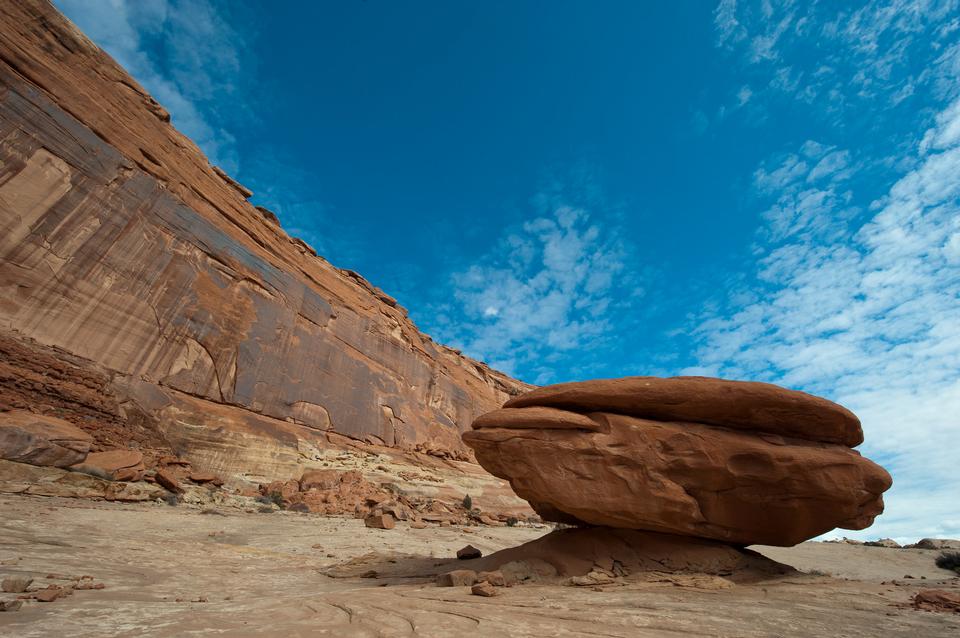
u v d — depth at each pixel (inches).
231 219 1676.9
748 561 474.9
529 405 547.8
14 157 1012.5
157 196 1339.8
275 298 1688.0
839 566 859.4
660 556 465.1
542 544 513.0
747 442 469.7
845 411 485.4
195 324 1336.1
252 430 1359.5
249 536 697.0
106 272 1145.4
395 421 2129.7
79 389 991.6
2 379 856.3
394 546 737.6
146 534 593.9
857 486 467.2
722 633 241.6
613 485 470.6
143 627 236.8
